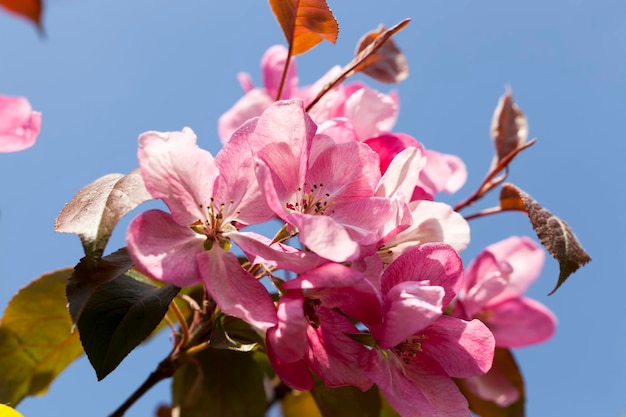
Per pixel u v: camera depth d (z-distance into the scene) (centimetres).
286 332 26
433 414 27
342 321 28
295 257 28
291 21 33
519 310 39
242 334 31
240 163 28
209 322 31
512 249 39
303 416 40
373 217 28
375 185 29
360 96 33
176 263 27
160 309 29
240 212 28
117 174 28
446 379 29
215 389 36
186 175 28
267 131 28
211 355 36
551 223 32
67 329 34
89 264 26
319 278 26
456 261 28
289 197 28
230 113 37
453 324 29
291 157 28
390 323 27
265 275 29
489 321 39
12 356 34
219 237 28
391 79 37
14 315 34
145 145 27
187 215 28
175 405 36
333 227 26
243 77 39
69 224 27
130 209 27
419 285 27
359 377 28
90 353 28
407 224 28
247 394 36
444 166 33
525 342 39
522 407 40
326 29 33
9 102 33
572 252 32
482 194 37
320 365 28
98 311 29
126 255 28
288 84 37
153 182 27
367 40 38
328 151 29
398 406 27
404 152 29
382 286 28
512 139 39
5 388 34
